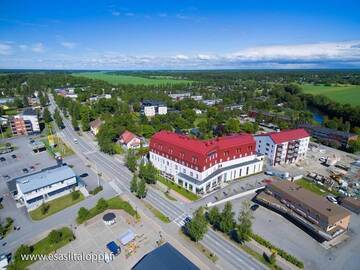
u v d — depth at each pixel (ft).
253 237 218.59
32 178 282.97
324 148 481.87
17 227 232.53
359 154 448.65
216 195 291.17
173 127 593.42
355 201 273.54
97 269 183.93
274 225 238.68
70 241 212.43
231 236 222.07
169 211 258.16
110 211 255.70
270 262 191.62
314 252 205.98
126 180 326.44
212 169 312.91
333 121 613.11
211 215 231.09
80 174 342.03
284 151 385.70
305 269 187.62
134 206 265.75
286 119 655.76
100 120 560.61
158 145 346.33
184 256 178.60
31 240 215.31
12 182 295.89
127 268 184.85
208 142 321.52
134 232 223.71
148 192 295.28
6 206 268.21
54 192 284.82
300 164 393.09
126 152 425.28
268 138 383.04
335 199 285.23
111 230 226.79
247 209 263.08
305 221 229.66
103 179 328.29
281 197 261.24
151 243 210.59
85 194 290.15
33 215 251.60
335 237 222.07
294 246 212.02
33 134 536.83
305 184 323.98
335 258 199.93
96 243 210.38
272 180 331.57
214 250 204.64
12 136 520.83
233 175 332.80
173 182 320.29
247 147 346.95
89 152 427.74
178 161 319.47
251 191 298.97
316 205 233.55
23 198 267.39
